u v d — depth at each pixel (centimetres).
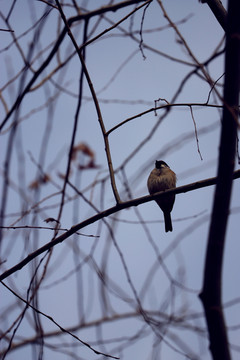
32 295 694
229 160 425
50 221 733
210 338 410
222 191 423
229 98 439
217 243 418
